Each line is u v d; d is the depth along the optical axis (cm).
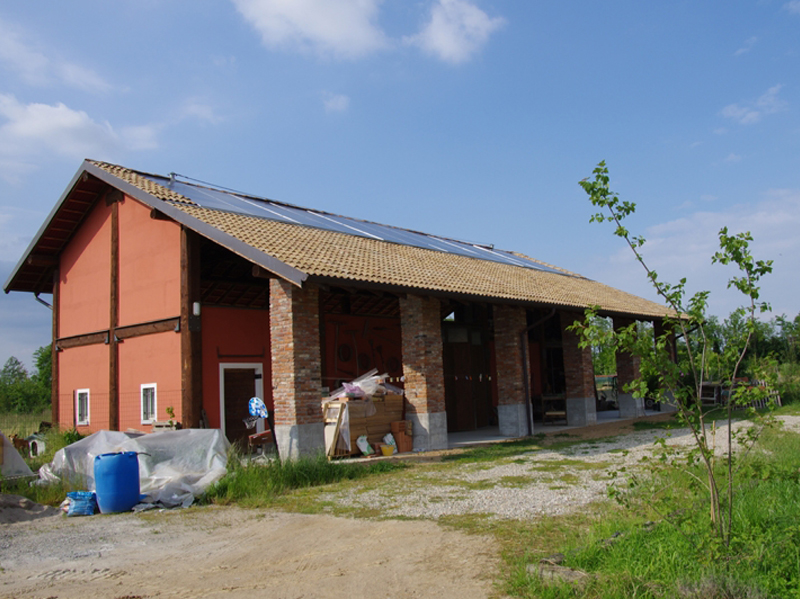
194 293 1439
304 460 1088
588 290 2355
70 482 1036
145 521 847
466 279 1652
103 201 1806
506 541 626
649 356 529
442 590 502
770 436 1212
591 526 641
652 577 477
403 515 773
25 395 3903
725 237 525
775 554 503
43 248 1945
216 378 1599
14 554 699
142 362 1580
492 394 2342
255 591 529
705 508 618
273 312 1255
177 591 542
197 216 1384
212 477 1020
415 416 1462
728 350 534
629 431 1680
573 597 457
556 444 1463
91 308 1814
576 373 2019
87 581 586
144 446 1049
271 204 1973
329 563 598
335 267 1260
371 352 2033
